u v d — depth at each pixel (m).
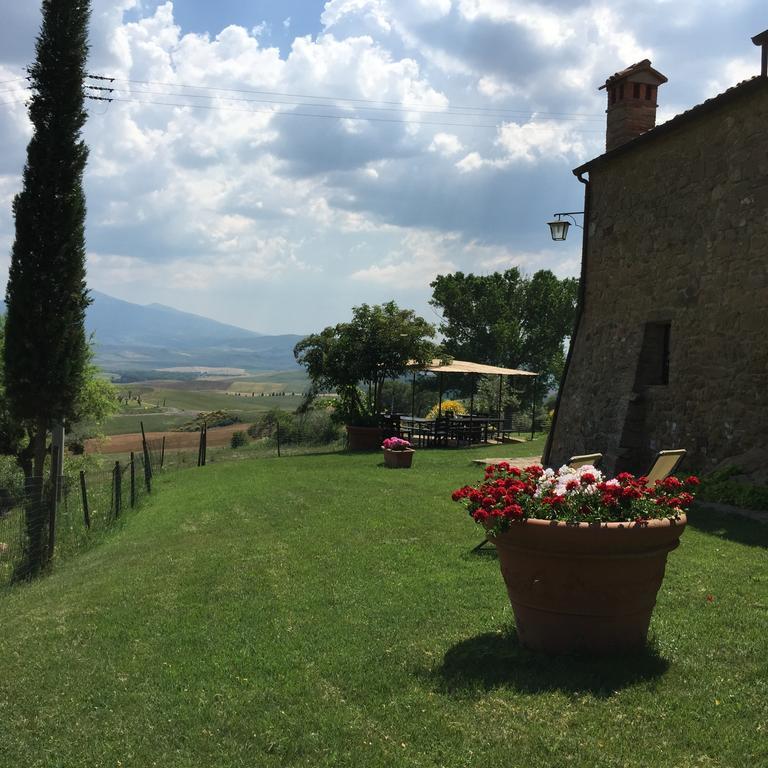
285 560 7.43
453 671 4.18
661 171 12.12
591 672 3.93
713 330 10.81
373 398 23.12
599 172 14.02
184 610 6.00
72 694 4.45
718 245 10.77
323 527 9.09
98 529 12.05
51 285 12.21
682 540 7.40
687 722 3.43
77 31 12.35
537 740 3.33
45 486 11.34
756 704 3.61
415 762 3.24
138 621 5.84
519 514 3.96
